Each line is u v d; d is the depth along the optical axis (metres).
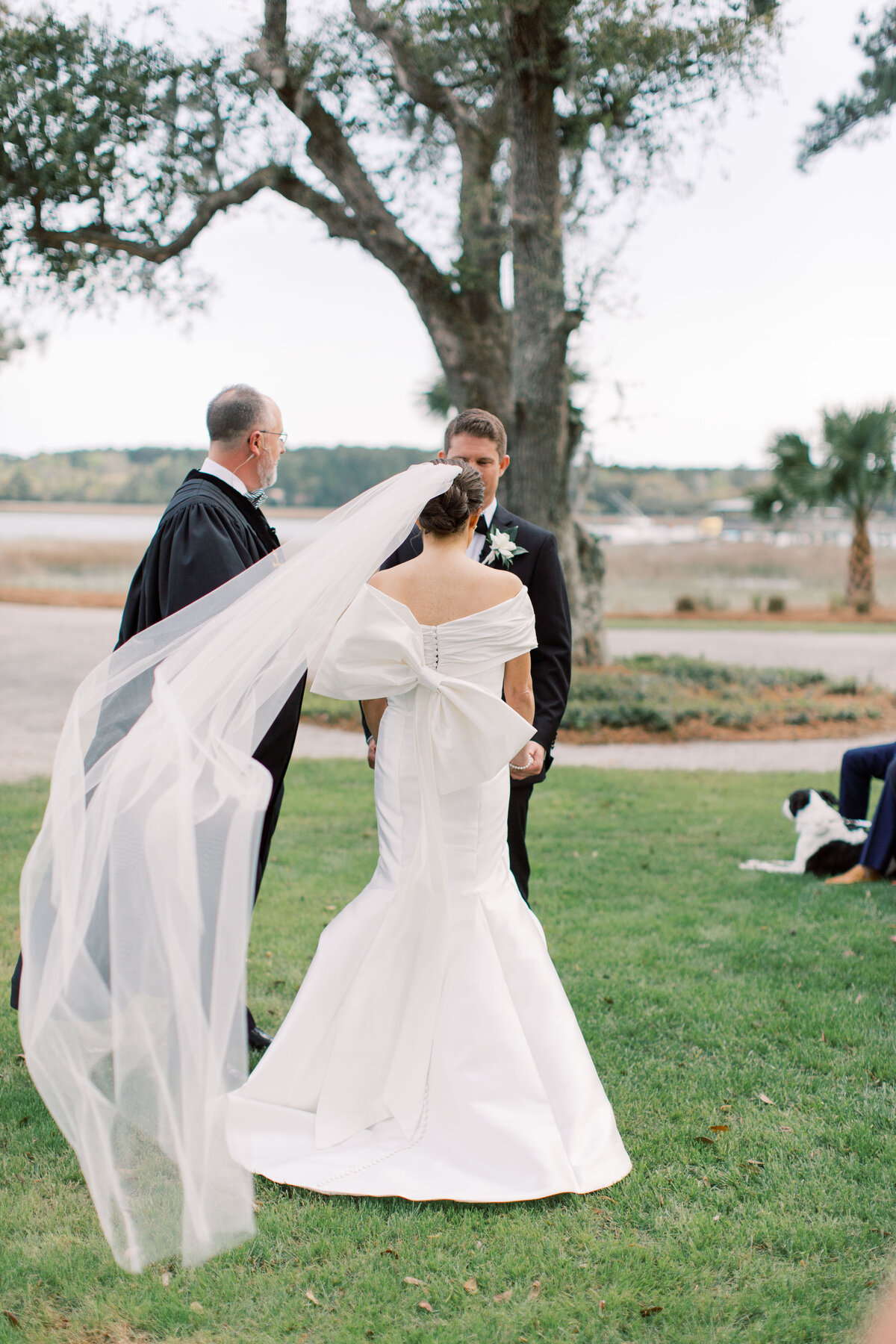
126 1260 2.13
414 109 10.55
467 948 2.62
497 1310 2.07
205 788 2.32
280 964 3.97
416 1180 2.46
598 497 63.31
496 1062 2.53
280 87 9.53
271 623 2.55
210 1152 2.17
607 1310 2.07
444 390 20.95
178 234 10.43
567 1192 2.45
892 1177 2.55
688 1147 2.70
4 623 22.27
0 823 6.36
